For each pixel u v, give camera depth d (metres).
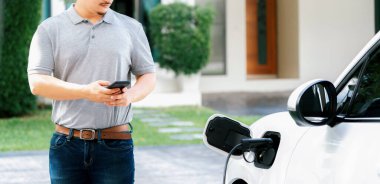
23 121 12.50
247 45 18.48
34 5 13.16
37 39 3.57
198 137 10.89
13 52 13.06
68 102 3.54
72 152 3.57
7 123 12.22
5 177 8.09
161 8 14.66
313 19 18.00
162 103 14.79
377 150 2.52
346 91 2.89
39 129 11.64
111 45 3.57
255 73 18.59
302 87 2.71
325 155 2.75
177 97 14.86
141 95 3.63
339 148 2.69
